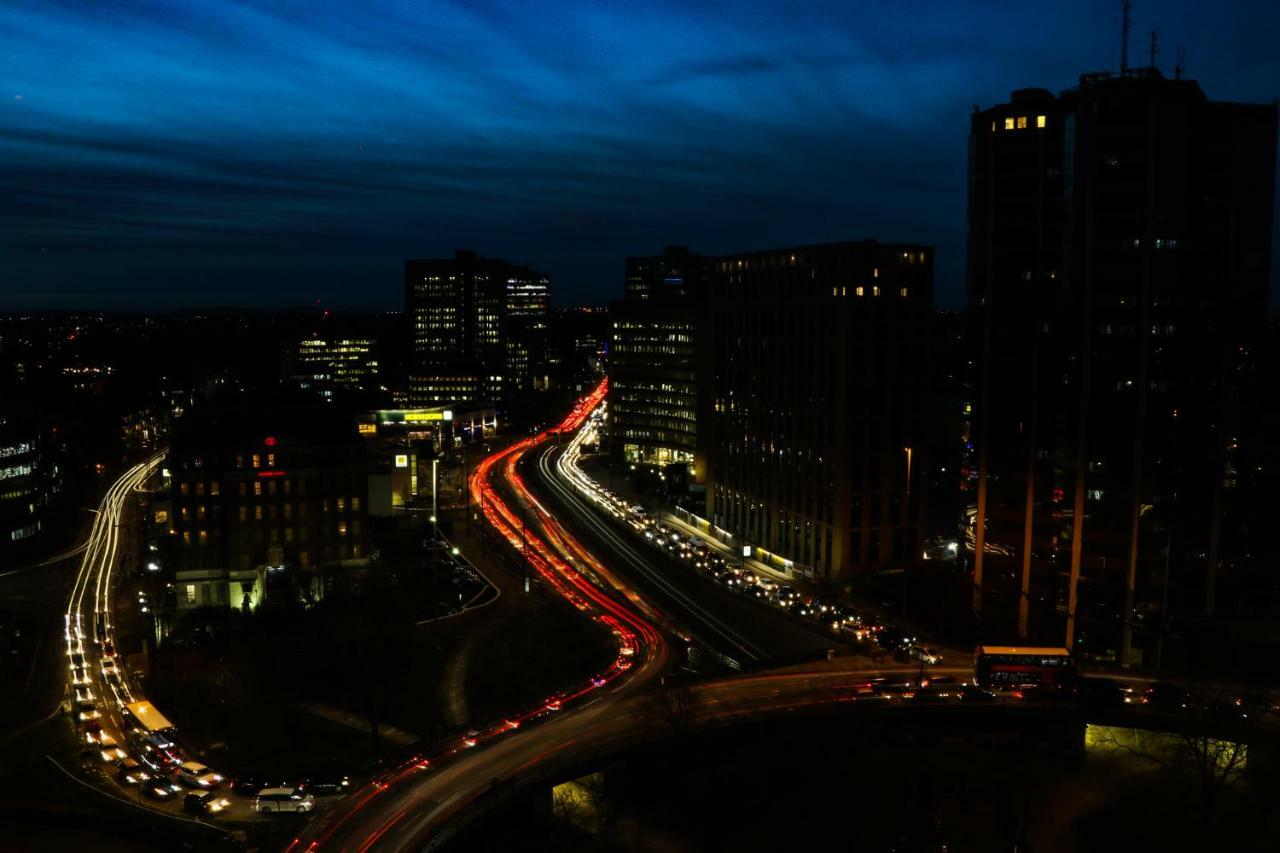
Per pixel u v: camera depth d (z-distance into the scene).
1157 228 139.75
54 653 139.62
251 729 115.00
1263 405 164.25
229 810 91.94
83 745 108.44
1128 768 115.06
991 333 153.62
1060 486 147.88
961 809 110.12
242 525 163.50
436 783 95.88
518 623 152.38
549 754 102.25
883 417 174.00
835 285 171.50
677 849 101.56
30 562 190.00
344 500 169.88
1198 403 142.25
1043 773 114.62
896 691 118.94
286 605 150.25
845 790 110.94
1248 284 146.50
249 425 173.00
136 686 127.12
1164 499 142.62
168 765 101.94
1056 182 147.50
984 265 155.00
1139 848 103.81
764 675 127.12
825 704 115.06
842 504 172.00
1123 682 126.88
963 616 152.38
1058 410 147.75
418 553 185.62
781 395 189.75
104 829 88.00
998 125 150.88
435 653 139.75
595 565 190.12
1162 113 138.75
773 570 190.00
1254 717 113.06
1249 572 154.12
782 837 105.25
